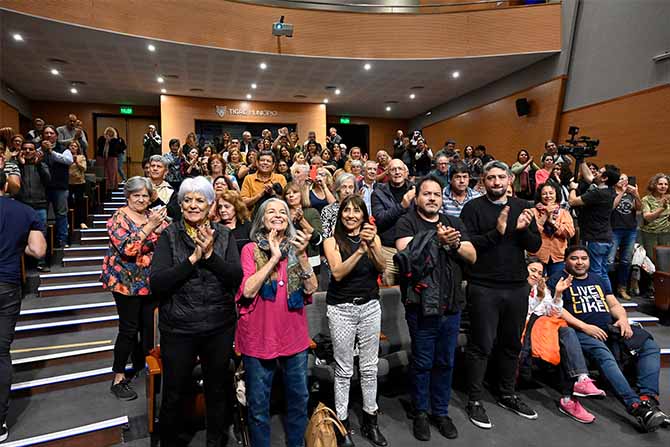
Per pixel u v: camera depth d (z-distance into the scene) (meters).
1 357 2.22
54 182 5.05
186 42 7.62
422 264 2.38
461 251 2.43
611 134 7.41
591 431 2.63
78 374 2.91
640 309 4.50
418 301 2.45
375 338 2.46
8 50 7.76
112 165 8.79
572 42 8.20
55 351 3.18
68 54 7.97
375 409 2.50
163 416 2.04
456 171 3.50
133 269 2.60
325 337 3.06
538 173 6.05
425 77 9.92
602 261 4.42
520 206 2.74
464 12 8.56
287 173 6.13
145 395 2.76
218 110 11.66
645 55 6.77
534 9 8.33
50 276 4.41
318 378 2.75
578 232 4.72
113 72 9.09
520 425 2.69
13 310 2.26
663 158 6.51
